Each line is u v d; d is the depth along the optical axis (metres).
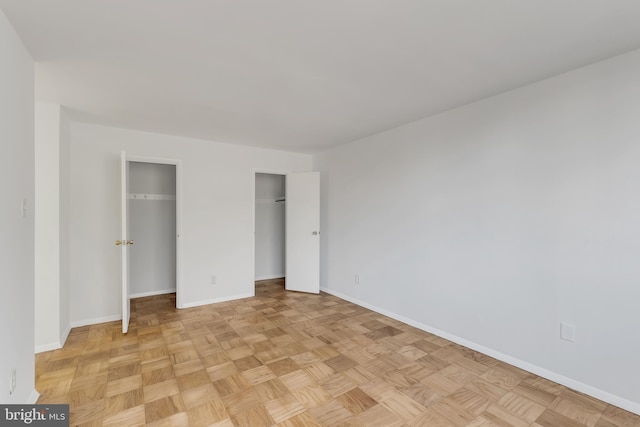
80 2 1.43
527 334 2.43
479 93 2.58
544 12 1.52
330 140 4.18
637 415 1.90
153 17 1.56
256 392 2.13
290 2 1.44
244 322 3.48
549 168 2.30
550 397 2.09
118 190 3.58
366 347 2.85
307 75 2.23
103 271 3.49
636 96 1.91
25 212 1.83
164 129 3.62
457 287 2.94
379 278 3.82
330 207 4.70
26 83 1.85
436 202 3.13
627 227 1.95
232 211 4.36
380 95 2.62
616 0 1.43
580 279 2.15
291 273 4.85
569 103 2.20
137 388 2.17
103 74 2.20
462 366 2.51
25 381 1.84
